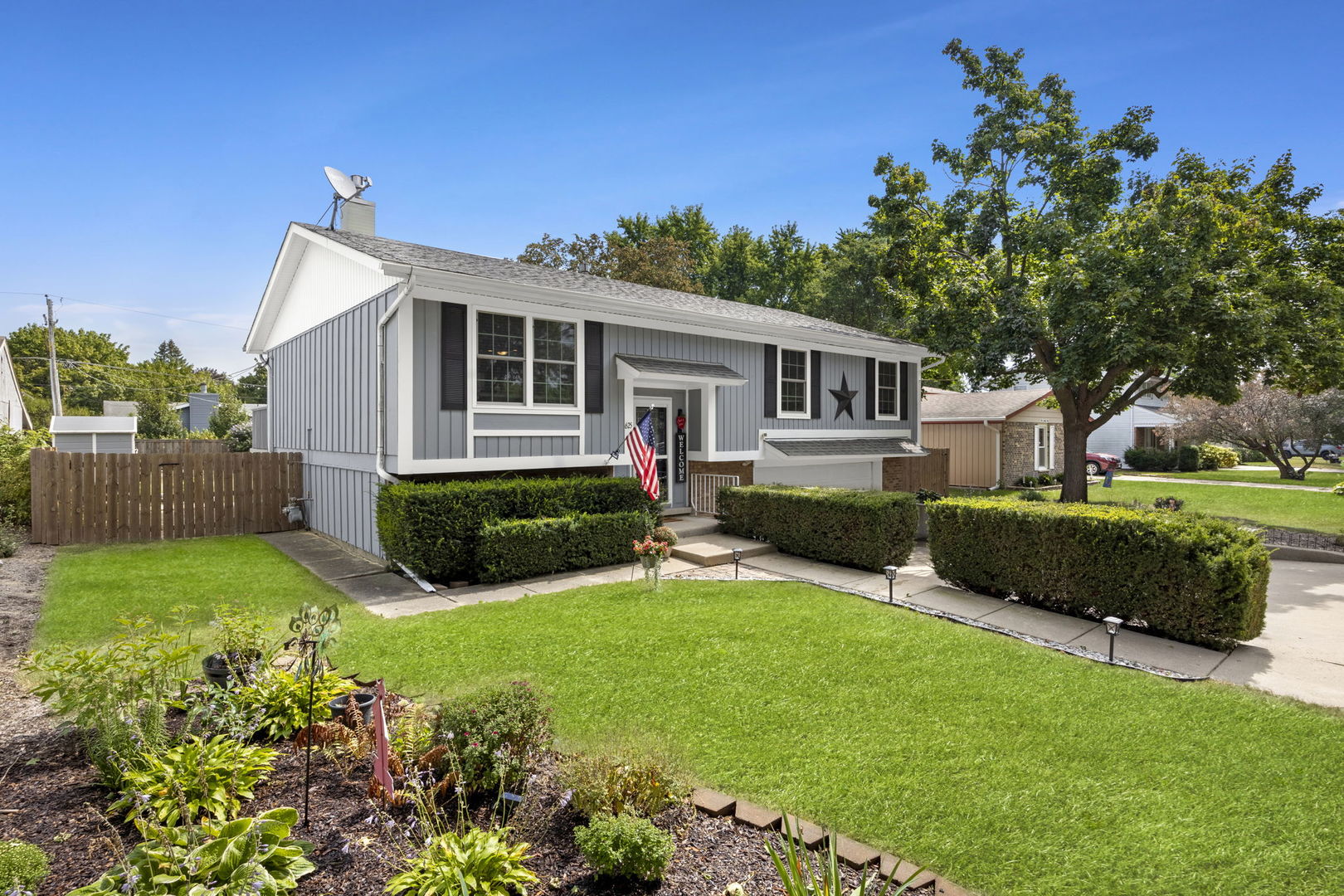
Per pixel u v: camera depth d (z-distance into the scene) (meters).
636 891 2.62
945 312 17.00
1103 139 15.78
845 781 3.71
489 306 10.13
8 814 3.00
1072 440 16.53
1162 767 3.95
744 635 6.36
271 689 3.82
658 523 11.23
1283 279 13.73
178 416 39.59
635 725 4.41
